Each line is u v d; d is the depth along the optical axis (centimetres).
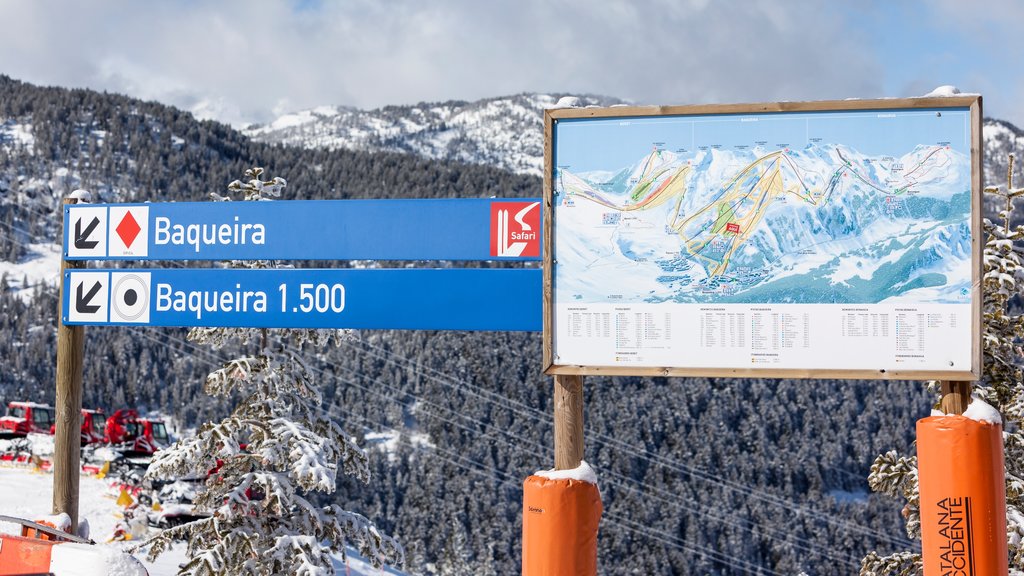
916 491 1315
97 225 877
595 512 668
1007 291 1275
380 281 789
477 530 11131
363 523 1373
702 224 685
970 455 631
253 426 1324
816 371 664
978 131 656
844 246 669
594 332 691
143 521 2691
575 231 698
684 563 11719
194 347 15000
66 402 905
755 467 14250
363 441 13050
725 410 15412
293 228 816
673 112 692
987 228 1294
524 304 758
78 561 637
